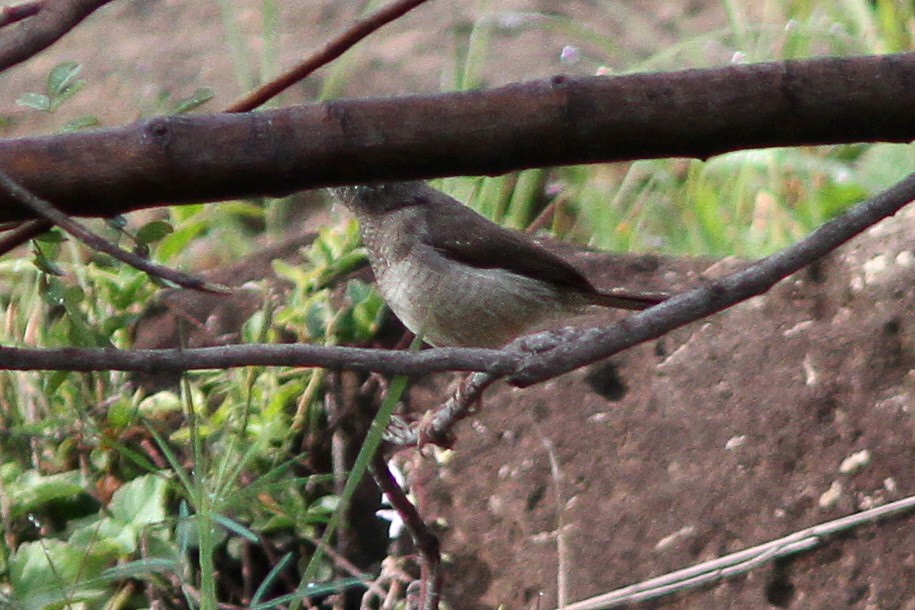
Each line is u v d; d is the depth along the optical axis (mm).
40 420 8609
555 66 14242
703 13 14984
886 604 6770
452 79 13977
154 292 9164
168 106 13867
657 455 7695
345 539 8258
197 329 9273
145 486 7723
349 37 3955
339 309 9117
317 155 3217
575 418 8008
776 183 11570
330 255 9242
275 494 8086
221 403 8812
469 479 8062
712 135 3322
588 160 3369
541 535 7688
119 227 3576
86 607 7445
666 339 8086
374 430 4320
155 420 8406
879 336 7504
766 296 7965
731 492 7391
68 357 3508
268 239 11898
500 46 14688
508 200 12516
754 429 7527
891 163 11367
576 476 7809
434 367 3488
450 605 7676
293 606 5160
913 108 3312
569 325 8805
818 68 3301
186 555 7449
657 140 3320
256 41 14984
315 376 8500
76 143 3164
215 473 7766
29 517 8094
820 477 7246
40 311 8922
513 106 3252
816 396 7484
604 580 7395
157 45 15062
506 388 8273
